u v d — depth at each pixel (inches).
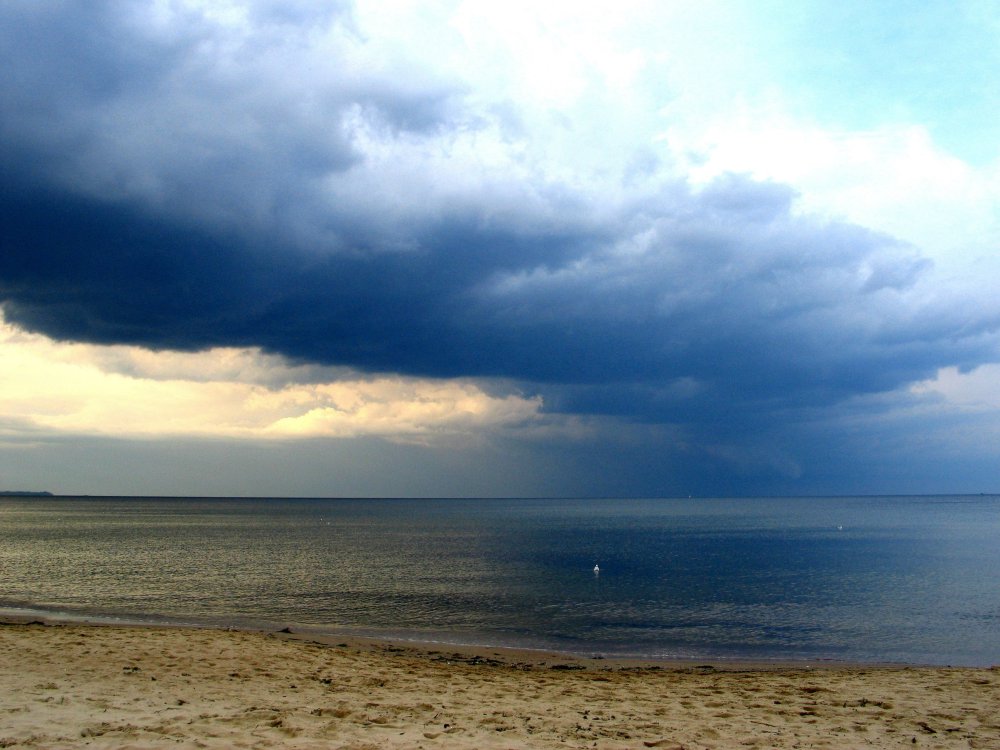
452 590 1576.0
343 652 756.6
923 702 523.8
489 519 6466.5
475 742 384.2
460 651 878.4
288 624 1103.6
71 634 746.8
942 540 3385.8
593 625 1147.9
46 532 3909.9
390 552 2652.6
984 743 405.4
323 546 2955.2
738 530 4458.7
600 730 426.3
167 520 5777.6
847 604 1385.3
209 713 426.9
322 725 407.8
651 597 1478.8
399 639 978.1
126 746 340.8
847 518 6481.3
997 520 5787.4
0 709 408.5
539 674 700.7
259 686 532.1
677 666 812.6
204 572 1908.2
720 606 1362.0
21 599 1355.8
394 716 448.1
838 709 500.4
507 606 1344.7
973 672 697.0
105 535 3651.6
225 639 765.9
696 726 442.6
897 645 998.4
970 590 1595.7
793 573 1951.3
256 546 2928.2
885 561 2313.0
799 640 1031.0
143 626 976.9
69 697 452.8
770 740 408.5
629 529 4613.7
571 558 2422.5
